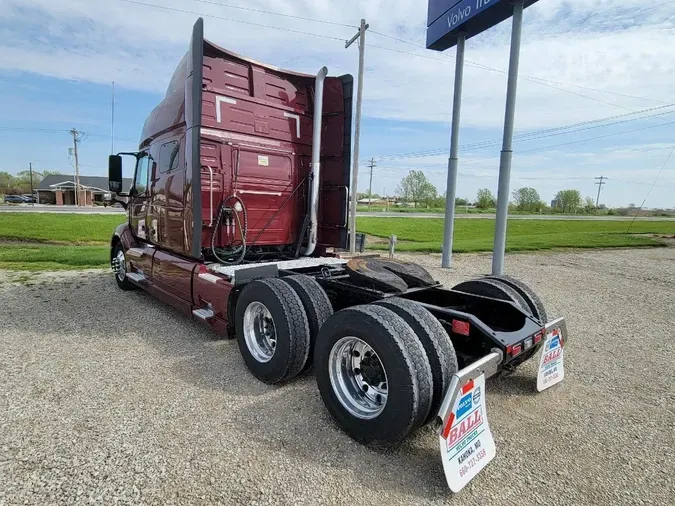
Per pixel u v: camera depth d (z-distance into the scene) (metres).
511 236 23.97
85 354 4.23
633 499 2.32
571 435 2.96
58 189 69.56
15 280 7.88
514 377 3.94
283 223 5.65
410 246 16.25
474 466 2.44
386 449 2.74
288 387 3.60
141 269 6.24
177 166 4.94
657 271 11.10
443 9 9.64
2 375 3.70
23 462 2.48
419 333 2.72
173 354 4.28
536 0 7.57
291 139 5.60
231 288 4.09
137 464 2.49
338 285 3.95
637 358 4.54
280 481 2.39
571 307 6.92
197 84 4.20
